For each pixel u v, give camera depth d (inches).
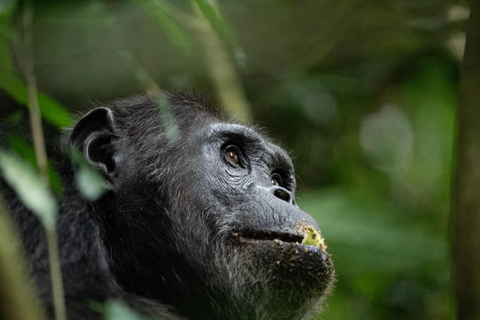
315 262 259.3
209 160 278.2
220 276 262.8
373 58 556.4
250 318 261.0
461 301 233.3
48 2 291.1
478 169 233.3
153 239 265.9
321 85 566.6
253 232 263.9
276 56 498.0
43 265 214.1
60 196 227.8
